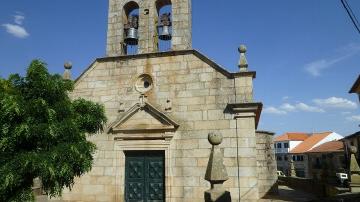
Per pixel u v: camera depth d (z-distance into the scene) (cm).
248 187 1214
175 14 1473
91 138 1439
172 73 1410
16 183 837
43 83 927
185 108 1359
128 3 1557
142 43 1481
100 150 1419
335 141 5566
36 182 1502
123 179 1373
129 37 1525
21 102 862
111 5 1577
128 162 1405
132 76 1462
